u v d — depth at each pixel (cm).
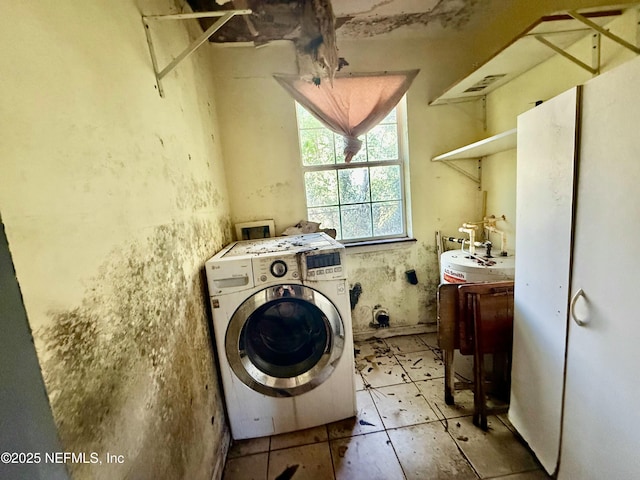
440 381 184
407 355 216
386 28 202
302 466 133
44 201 52
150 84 102
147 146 96
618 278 79
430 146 227
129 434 71
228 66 205
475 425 148
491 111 213
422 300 244
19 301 46
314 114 207
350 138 209
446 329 155
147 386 81
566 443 104
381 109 211
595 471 92
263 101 210
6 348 47
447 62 220
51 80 56
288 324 153
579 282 93
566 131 93
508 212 202
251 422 146
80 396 56
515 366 133
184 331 110
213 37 191
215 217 173
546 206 105
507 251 203
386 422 153
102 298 65
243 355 140
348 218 237
